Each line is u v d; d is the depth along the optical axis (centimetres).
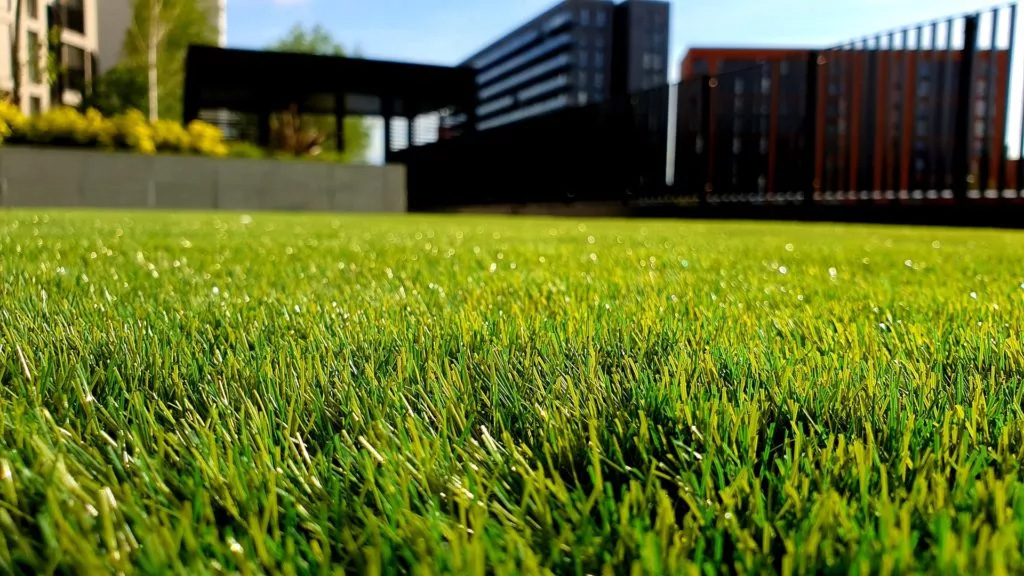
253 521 53
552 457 70
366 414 77
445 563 49
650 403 81
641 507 57
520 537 54
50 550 48
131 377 92
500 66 9262
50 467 59
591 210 1509
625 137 1402
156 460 64
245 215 1028
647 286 209
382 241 436
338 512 57
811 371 95
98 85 2084
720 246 420
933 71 845
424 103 2311
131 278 208
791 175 1071
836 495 56
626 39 7619
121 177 1247
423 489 62
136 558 49
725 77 1169
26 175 1185
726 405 77
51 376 90
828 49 988
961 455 65
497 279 223
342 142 2086
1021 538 50
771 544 54
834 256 342
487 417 82
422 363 102
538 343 113
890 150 891
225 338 119
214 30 2594
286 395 86
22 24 1316
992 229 756
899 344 117
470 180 2052
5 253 279
